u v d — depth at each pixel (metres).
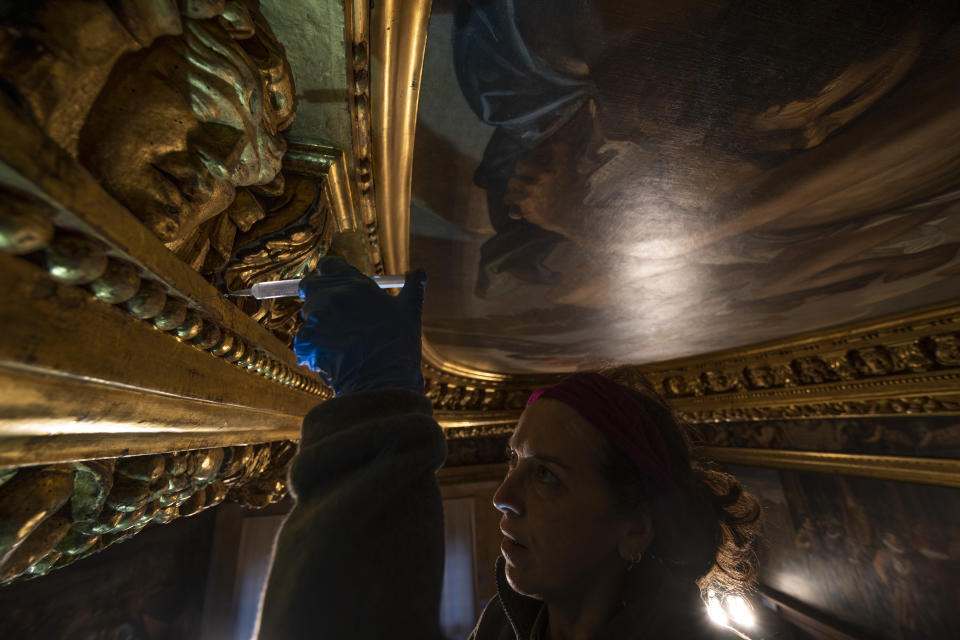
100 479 0.57
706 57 0.99
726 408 4.22
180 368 0.56
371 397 0.50
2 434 0.33
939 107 1.18
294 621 0.34
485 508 5.55
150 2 0.42
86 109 0.40
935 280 2.50
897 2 0.88
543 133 1.19
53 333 0.33
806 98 1.12
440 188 1.41
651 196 1.54
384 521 0.40
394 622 0.36
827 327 3.38
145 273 0.44
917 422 3.41
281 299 1.10
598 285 2.36
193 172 0.51
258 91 0.62
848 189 1.57
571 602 0.48
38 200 0.29
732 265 2.20
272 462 1.36
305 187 1.01
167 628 3.79
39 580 2.59
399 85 0.91
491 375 4.39
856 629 4.08
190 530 4.25
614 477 0.46
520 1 0.83
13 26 0.33
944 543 3.31
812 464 4.39
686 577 0.53
